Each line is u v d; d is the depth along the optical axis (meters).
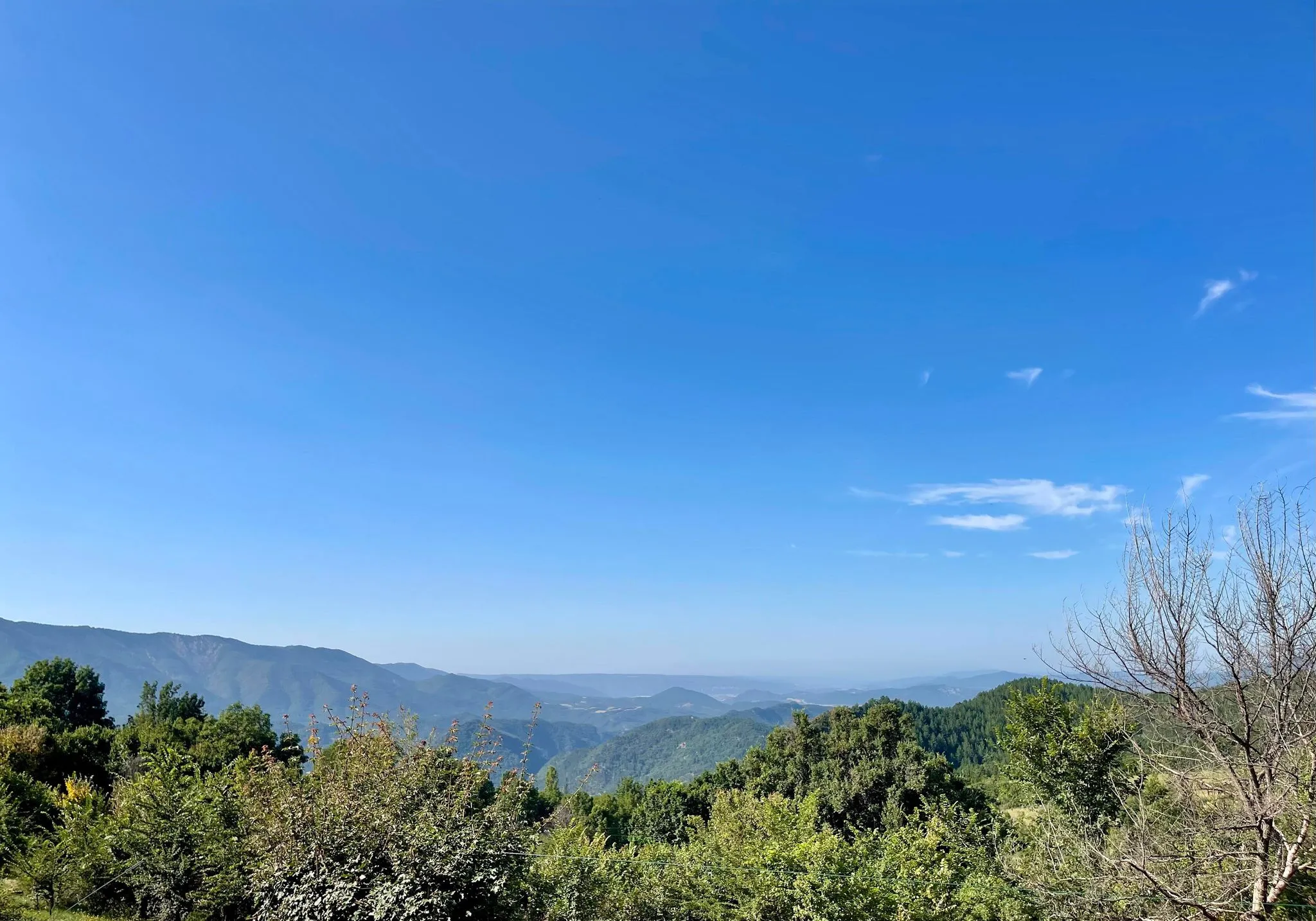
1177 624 7.65
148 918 12.12
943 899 11.66
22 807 17.19
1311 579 7.05
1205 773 7.93
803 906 11.35
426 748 11.04
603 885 12.28
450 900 9.18
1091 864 9.32
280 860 9.90
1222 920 7.46
